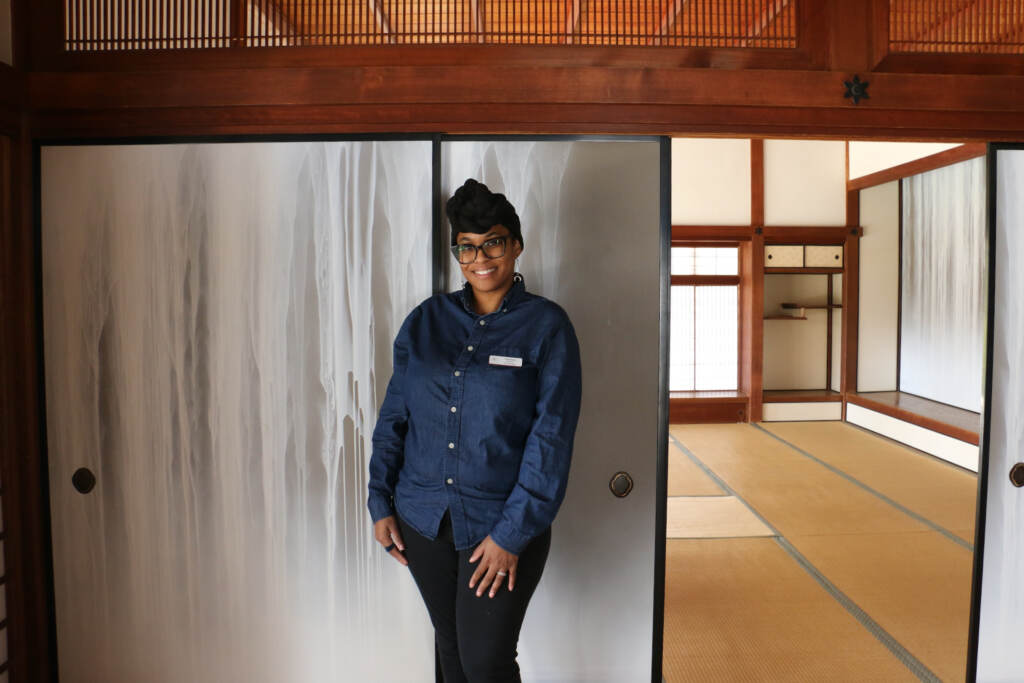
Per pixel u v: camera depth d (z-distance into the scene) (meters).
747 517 3.58
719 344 6.55
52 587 1.77
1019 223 1.76
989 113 1.70
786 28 1.68
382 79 1.65
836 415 6.35
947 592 2.65
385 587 1.74
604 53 1.65
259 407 1.72
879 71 1.67
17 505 1.69
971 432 4.50
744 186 6.25
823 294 6.75
